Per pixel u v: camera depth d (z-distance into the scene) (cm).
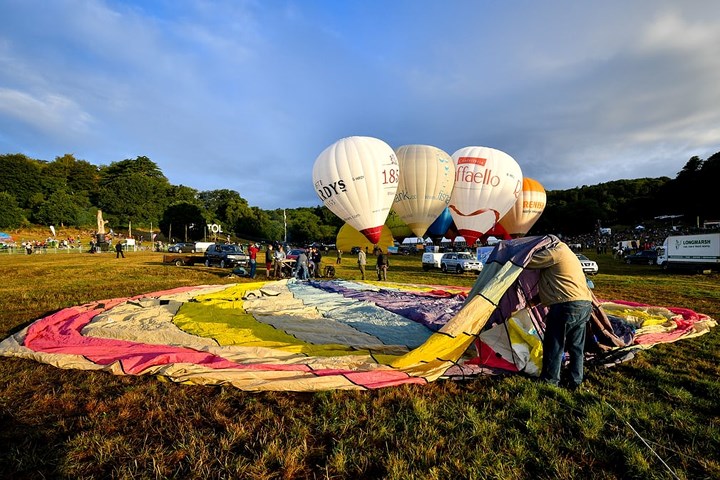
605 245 4859
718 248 1933
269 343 482
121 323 572
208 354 425
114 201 8144
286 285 1077
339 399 340
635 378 404
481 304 414
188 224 7781
